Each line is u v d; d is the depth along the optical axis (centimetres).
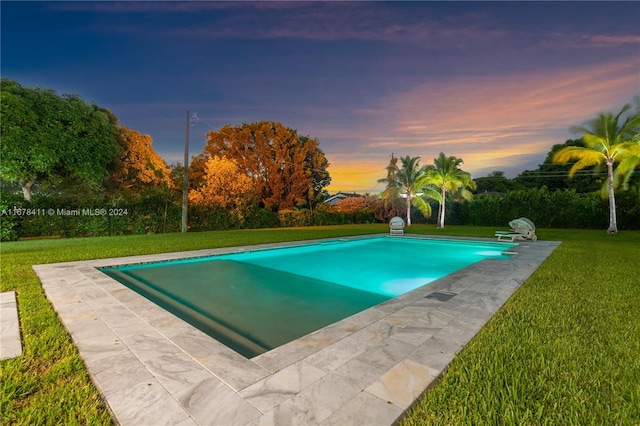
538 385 205
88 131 1590
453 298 420
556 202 2170
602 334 295
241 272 742
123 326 315
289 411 176
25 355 248
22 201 1270
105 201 1522
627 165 1527
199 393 195
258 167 3044
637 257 790
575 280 527
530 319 337
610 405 187
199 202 2073
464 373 218
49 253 821
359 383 206
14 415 173
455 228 2177
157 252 880
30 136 1338
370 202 3142
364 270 807
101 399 191
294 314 453
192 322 415
